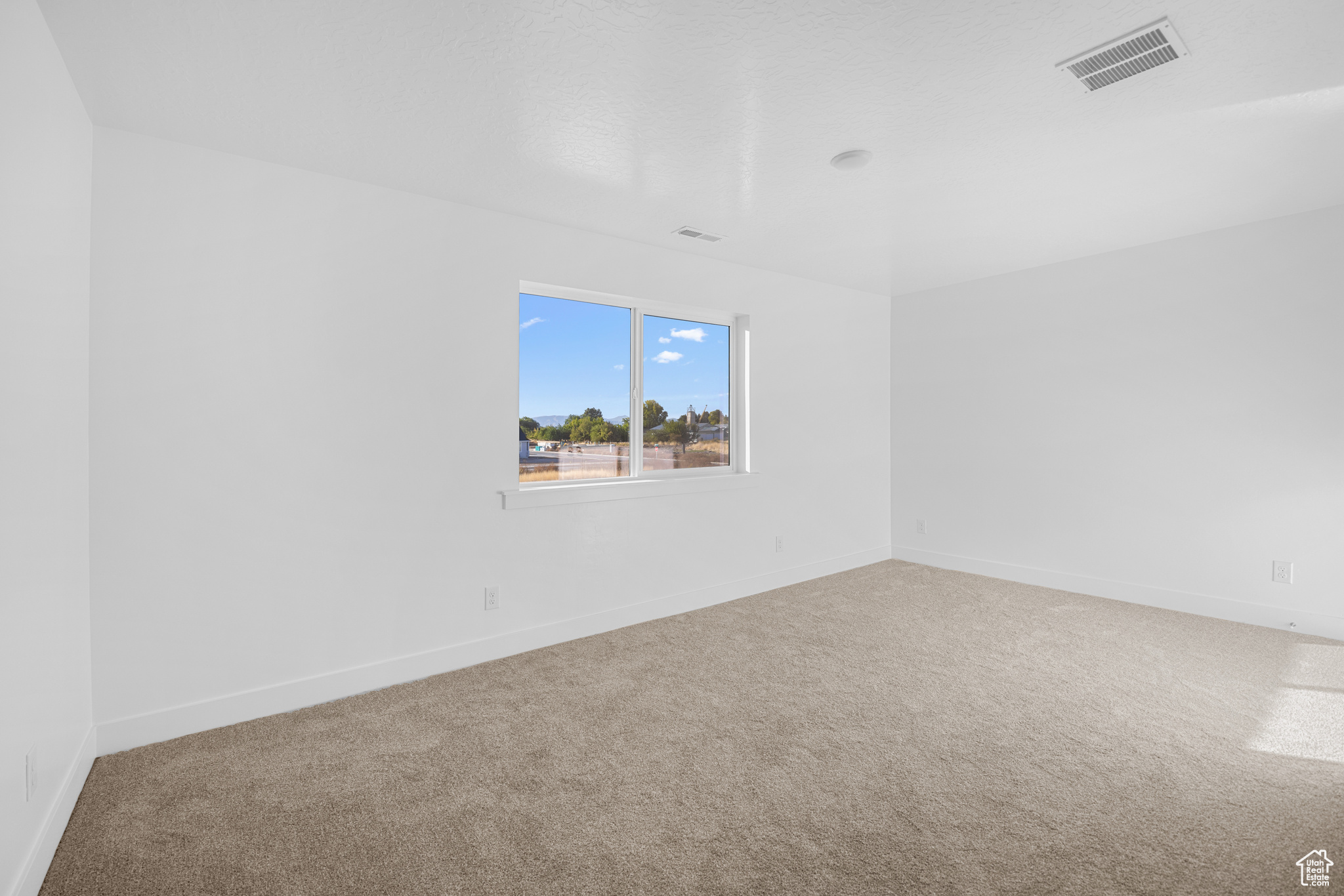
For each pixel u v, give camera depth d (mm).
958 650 3006
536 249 3092
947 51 1711
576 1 1473
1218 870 1478
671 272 3650
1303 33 1634
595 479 3475
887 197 2828
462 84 1856
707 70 1797
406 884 1461
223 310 2262
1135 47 1696
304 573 2439
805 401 4410
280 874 1495
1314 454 3129
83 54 1671
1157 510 3676
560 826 1677
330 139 2193
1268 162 2484
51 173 1621
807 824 1681
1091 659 2863
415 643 2715
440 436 2781
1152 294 3645
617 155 2357
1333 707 2342
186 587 2193
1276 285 3209
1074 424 4016
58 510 1693
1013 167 2504
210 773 1938
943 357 4715
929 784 1864
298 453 2424
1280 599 3250
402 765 1987
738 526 3992
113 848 1584
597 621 3305
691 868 1510
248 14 1512
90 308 2004
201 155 2229
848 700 2453
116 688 2068
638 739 2154
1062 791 1822
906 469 4996
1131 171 2564
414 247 2711
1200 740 2113
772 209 2973
